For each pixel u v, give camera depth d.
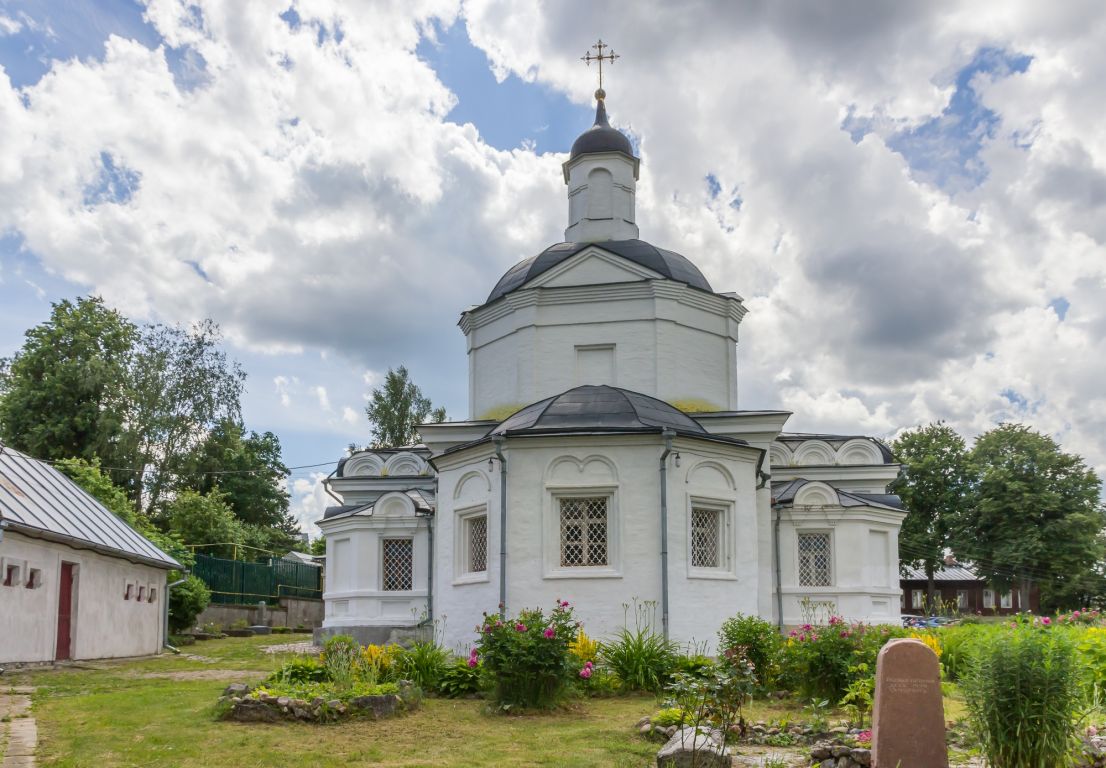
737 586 20.56
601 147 29.72
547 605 19.31
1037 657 9.53
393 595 27.16
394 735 11.85
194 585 30.42
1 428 46.19
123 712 13.41
